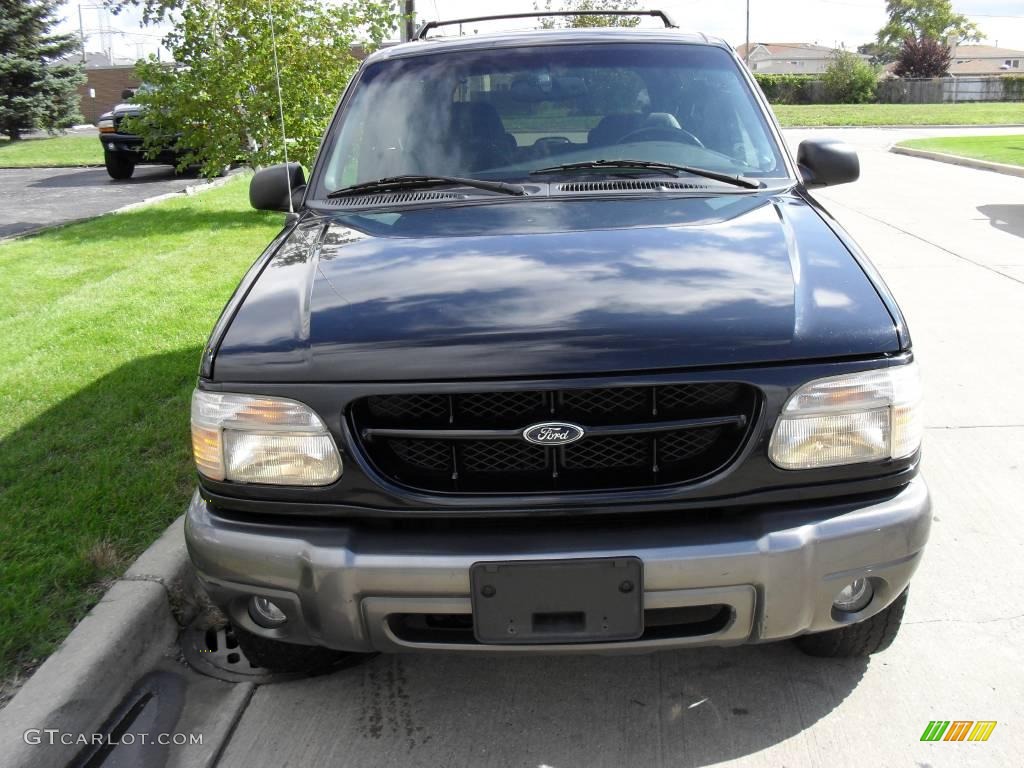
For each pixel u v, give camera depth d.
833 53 68.62
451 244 2.47
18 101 27.06
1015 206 10.62
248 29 9.80
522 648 2.01
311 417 2.02
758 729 2.32
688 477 2.00
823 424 1.99
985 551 3.13
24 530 3.27
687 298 2.11
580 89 3.22
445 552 1.97
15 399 4.62
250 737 2.39
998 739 2.25
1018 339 5.38
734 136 3.13
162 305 6.39
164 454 3.94
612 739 2.31
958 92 53.31
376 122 3.26
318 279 2.34
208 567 2.14
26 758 2.18
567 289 2.15
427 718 2.43
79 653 2.52
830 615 2.07
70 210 11.82
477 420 2.01
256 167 10.18
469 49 3.42
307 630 2.10
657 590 1.95
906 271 7.16
